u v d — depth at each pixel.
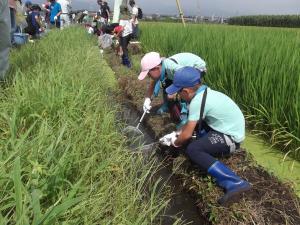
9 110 1.83
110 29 6.30
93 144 1.69
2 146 1.45
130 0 4.80
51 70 2.45
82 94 2.21
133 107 3.02
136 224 1.24
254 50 2.82
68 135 1.60
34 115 1.66
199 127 1.79
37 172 1.19
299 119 2.09
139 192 1.53
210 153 1.78
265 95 2.41
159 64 2.27
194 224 1.66
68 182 1.22
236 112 1.78
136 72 4.14
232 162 1.91
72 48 4.32
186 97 1.77
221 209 1.61
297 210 1.59
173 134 2.00
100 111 2.26
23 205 1.01
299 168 2.01
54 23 8.14
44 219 0.92
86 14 11.15
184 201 1.81
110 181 1.54
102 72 3.65
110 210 1.35
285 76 2.25
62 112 1.85
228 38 3.54
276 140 2.24
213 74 3.01
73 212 1.17
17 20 5.44
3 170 1.16
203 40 3.75
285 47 2.79
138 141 2.32
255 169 1.88
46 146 1.42
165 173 2.01
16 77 2.13
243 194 1.67
